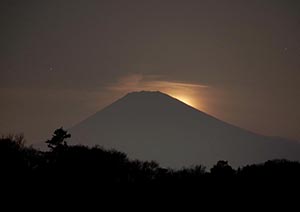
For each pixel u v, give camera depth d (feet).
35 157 348.79
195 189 348.18
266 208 337.93
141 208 315.58
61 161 342.64
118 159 370.12
